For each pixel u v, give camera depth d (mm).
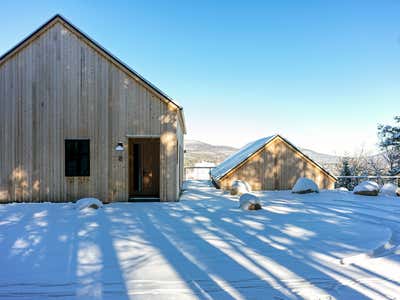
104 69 11492
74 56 11484
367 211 9852
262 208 10258
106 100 11484
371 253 5395
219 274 4406
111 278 4254
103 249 5562
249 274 4414
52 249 5555
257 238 6355
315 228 7320
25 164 11234
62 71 11461
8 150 11258
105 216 8695
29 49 11430
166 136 11586
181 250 5516
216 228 7234
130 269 4586
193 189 17062
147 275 4359
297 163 16453
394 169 27016
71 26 11445
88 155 11391
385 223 8039
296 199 12680
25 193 11195
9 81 11359
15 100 11344
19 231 6875
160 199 11539
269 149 16266
